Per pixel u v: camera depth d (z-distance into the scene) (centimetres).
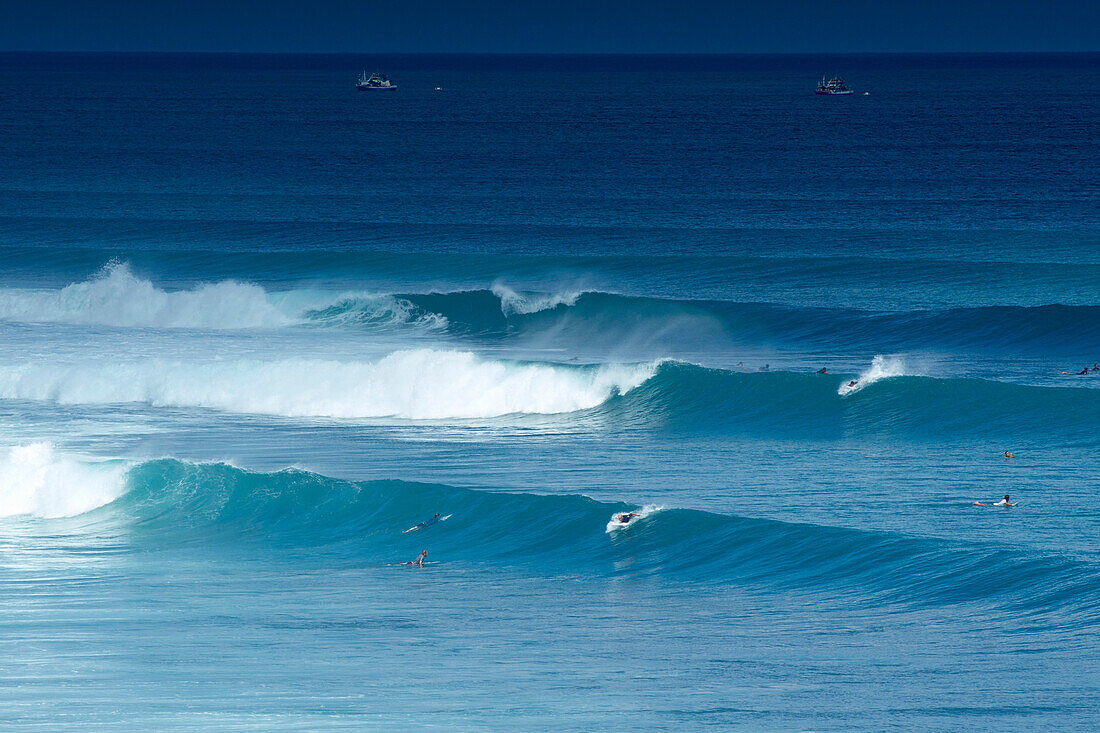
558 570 7244
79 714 4641
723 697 4847
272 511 8512
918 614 6081
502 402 11525
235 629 5988
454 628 6022
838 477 9019
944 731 4409
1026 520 7612
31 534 8238
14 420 10869
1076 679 4972
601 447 10219
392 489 8588
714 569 7088
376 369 11669
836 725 4491
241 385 11638
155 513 8600
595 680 5103
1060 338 13775
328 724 4512
